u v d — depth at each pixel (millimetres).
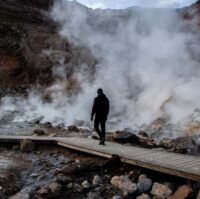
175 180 5672
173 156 6574
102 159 7023
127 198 5250
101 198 5254
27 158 7398
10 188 5484
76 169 6164
